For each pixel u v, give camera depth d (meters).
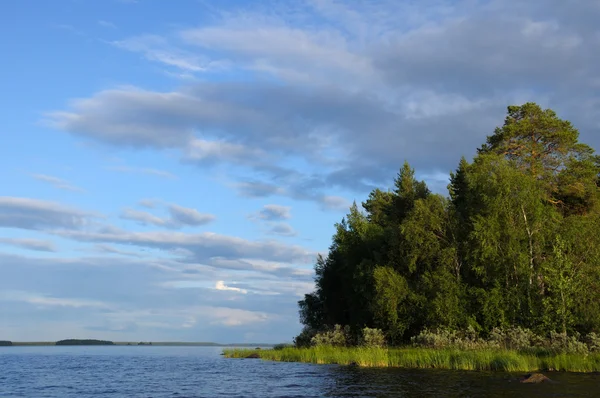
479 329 53.66
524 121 65.00
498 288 53.16
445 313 54.88
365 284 66.06
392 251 64.50
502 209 54.03
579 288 47.62
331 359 56.25
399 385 33.06
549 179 63.47
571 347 42.34
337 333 69.06
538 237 52.91
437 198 63.25
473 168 66.25
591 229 49.97
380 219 87.62
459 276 58.34
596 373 35.94
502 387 30.31
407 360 46.81
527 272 52.06
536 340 47.59
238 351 90.38
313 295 95.12
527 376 32.59
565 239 50.19
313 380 38.91
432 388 30.97
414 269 60.12
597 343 42.78
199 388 37.56
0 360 99.12
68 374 57.41
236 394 32.84
